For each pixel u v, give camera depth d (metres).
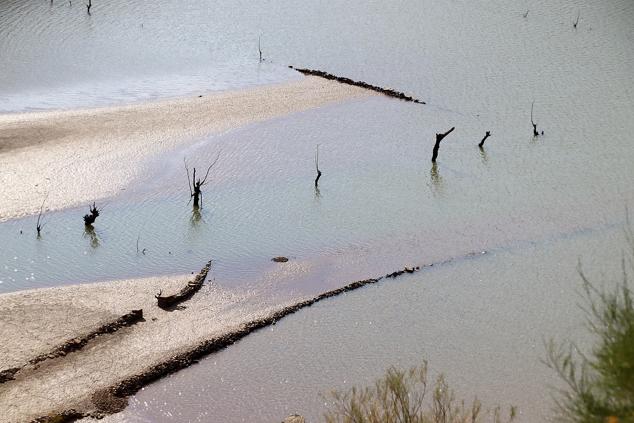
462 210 36.19
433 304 28.94
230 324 26.80
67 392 22.77
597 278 31.02
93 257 30.69
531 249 33.06
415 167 40.53
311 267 30.92
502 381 24.59
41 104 45.38
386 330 27.22
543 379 24.66
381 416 19.33
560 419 16.28
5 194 34.62
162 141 41.22
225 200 35.91
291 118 45.75
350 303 28.70
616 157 42.84
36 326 25.53
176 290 28.38
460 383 24.41
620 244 33.72
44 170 37.00
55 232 32.22
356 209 35.81
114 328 25.80
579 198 37.84
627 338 14.29
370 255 32.03
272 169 39.28
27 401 22.25
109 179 36.81
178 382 23.92
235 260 31.08
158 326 26.25
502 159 42.00
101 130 41.94
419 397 23.03
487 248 33.00
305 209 35.53
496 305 29.03
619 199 37.94
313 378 24.53
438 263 31.66
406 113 47.81
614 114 49.03
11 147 39.06
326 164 40.28
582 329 27.58
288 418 22.05
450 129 42.38
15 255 30.38
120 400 22.80
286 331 26.83
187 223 33.66
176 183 37.09
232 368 24.75
